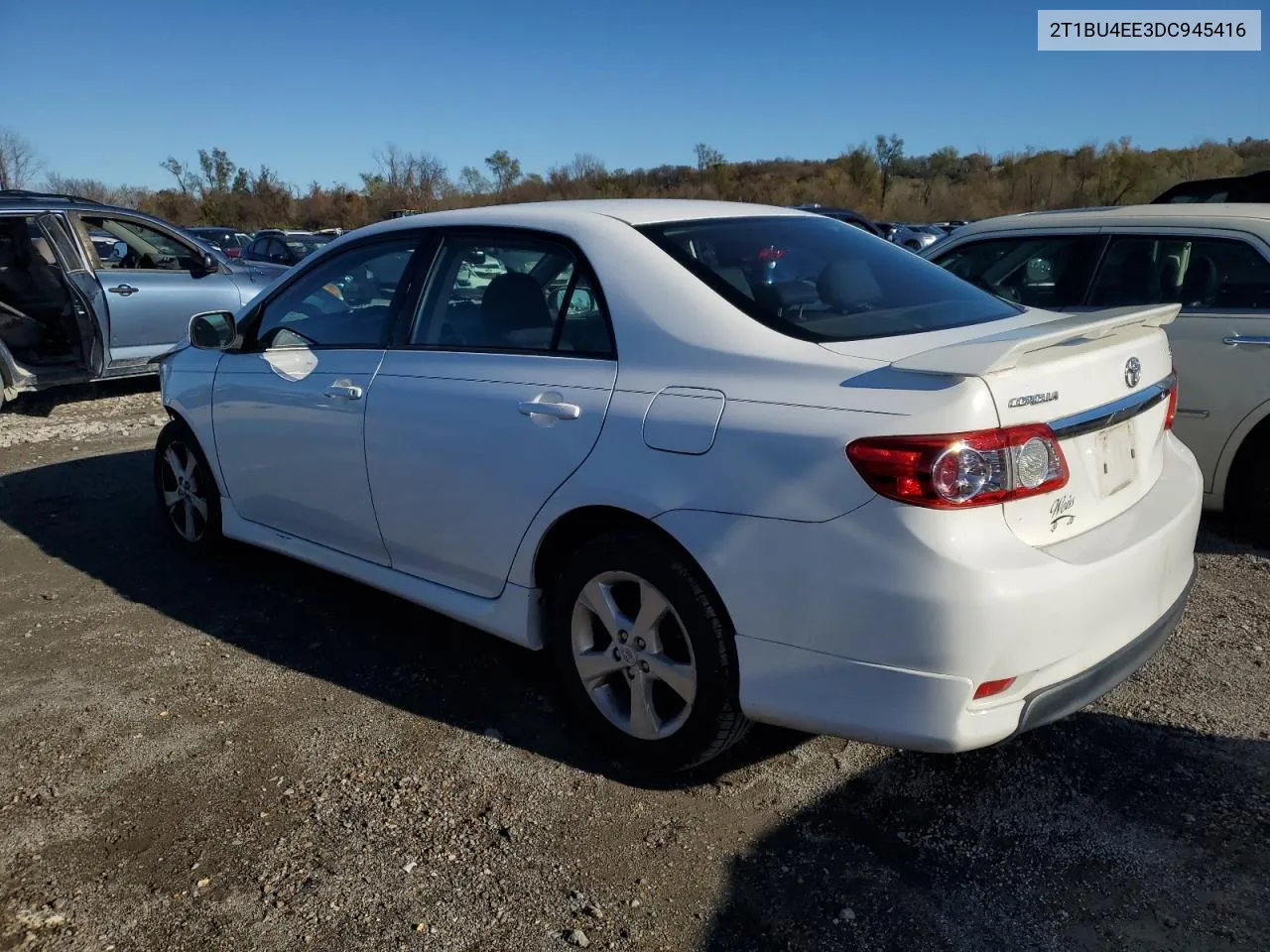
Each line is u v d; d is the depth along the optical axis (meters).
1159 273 4.80
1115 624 2.45
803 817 2.71
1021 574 2.23
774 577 2.43
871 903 2.37
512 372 3.09
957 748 2.28
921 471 2.21
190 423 4.49
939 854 2.55
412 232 3.66
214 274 9.12
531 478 2.95
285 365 3.90
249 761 3.05
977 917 2.32
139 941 2.32
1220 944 2.21
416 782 2.92
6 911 2.42
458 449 3.16
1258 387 4.44
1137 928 2.27
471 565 3.26
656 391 2.71
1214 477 4.66
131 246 8.75
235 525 4.40
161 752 3.11
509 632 3.18
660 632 2.79
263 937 2.32
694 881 2.47
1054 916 2.32
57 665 3.73
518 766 2.99
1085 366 2.49
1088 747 3.00
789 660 2.46
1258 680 3.37
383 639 3.91
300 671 3.64
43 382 8.08
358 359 3.62
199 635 3.97
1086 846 2.55
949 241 5.64
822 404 2.40
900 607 2.24
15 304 8.49
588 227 3.09
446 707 3.36
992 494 2.23
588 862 2.55
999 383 2.26
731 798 2.80
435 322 3.44
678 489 2.59
